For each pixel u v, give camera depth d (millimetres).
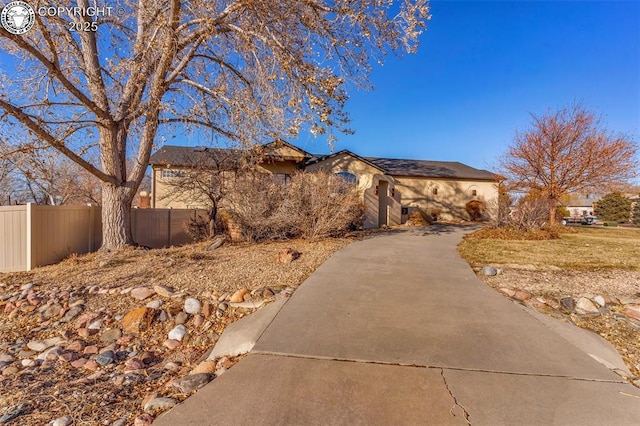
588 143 16359
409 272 6262
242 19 7055
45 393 2859
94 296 4949
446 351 3230
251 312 4438
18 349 3850
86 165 7406
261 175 10469
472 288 5293
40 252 7273
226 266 6395
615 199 40500
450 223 19797
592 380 2781
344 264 6801
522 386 2670
